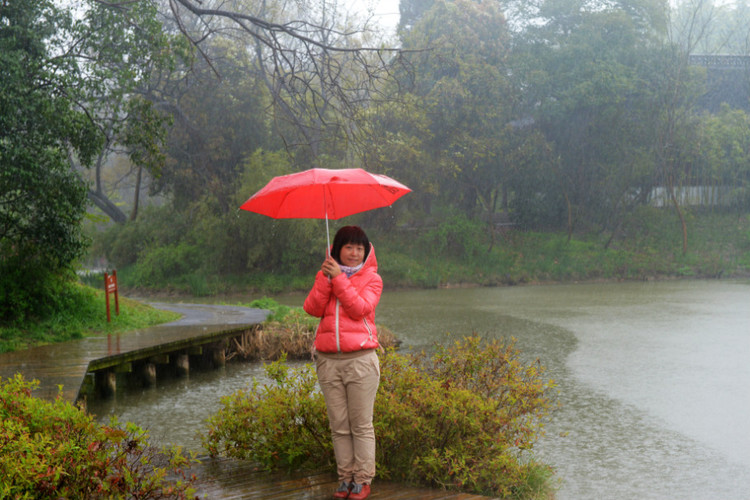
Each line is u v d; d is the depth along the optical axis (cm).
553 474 649
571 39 4069
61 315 1416
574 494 654
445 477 492
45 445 375
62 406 425
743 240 4038
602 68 3938
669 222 4181
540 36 4175
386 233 3938
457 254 3909
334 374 411
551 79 4041
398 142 3128
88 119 1349
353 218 3841
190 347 1322
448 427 502
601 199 4188
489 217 4075
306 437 504
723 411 972
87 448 387
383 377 544
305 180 392
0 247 1390
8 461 343
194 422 931
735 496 649
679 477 705
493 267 3788
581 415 955
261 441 528
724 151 4138
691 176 4209
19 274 1379
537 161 4075
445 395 521
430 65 3703
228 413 537
